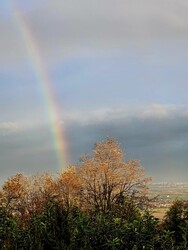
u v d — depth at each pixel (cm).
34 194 2486
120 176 3509
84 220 937
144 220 913
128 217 1031
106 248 886
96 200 3228
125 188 3488
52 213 963
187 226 902
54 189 3128
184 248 865
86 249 878
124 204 1158
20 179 3191
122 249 862
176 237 926
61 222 944
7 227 945
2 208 1030
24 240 912
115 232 890
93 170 3484
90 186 3409
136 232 881
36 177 3288
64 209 980
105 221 925
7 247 897
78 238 907
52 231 932
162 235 890
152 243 867
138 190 3431
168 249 861
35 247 899
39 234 920
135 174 3550
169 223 1295
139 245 866
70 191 3244
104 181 3462
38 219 960
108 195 3316
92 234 900
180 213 1625
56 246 911
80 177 3466
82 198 3200
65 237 930
